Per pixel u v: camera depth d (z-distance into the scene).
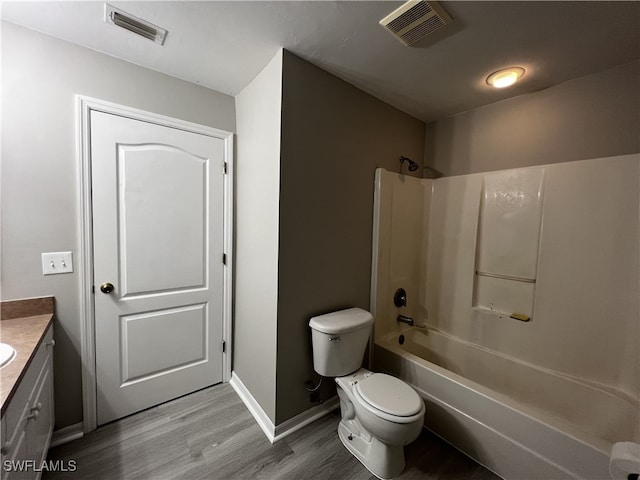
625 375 1.50
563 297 1.71
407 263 2.33
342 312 1.79
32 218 1.38
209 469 1.38
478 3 1.14
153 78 1.69
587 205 1.62
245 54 1.52
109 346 1.63
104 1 1.16
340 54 1.51
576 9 1.16
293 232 1.57
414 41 1.39
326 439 1.61
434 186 2.40
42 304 1.42
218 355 2.08
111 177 1.58
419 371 1.74
